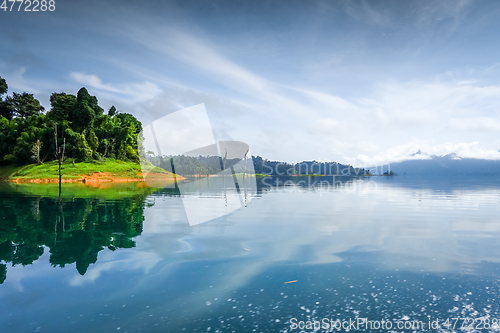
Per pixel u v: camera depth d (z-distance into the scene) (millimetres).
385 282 3820
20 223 8148
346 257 4938
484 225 7910
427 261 4711
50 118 68062
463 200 15234
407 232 6965
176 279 3932
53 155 53656
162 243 5859
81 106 69750
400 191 22859
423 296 3375
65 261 4691
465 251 5297
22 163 52469
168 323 2783
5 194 18438
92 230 7160
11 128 57875
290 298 3338
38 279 3906
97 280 3887
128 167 48469
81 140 52875
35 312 3002
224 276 4039
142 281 3848
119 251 5277
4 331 2629
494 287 3637
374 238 6324
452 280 3879
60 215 9602
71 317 2900
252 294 3445
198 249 5418
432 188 27531
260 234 6703
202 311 3025
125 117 60500
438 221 8539
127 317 2902
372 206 12344
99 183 36594
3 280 3871
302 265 4523
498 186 31547
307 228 7398
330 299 3307
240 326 2719
